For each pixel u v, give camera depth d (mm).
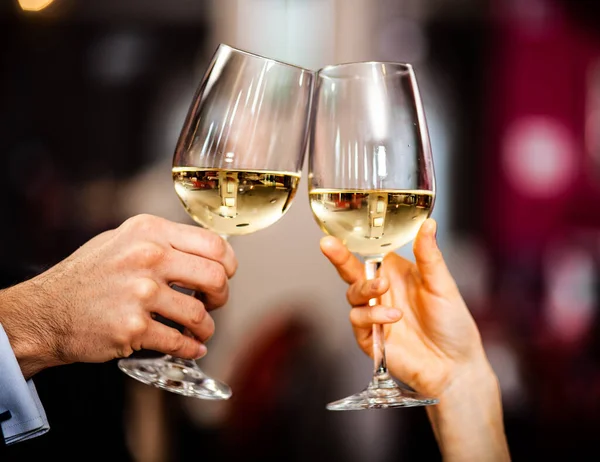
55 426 1743
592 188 6180
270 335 2084
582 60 6125
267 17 4598
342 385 3215
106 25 5633
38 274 1182
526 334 2797
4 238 5504
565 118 6176
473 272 4582
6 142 5633
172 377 1062
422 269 1184
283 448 1993
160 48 5582
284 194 1021
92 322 1021
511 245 6137
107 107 5633
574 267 4984
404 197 956
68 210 5570
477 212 6176
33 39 5629
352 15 4602
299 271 4289
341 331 3797
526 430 2027
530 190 6164
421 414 2303
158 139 5648
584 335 2924
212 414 1930
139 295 1021
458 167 6164
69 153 5645
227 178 995
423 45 5906
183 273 1046
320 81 994
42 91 5676
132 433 1840
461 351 1207
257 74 1008
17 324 1032
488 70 6102
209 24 4988
